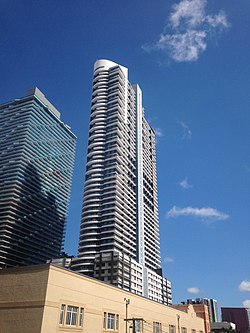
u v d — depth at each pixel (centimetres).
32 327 3381
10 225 18700
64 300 3734
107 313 4453
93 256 14625
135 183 19138
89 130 19250
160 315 6006
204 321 8869
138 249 16950
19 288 3694
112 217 15725
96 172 17488
